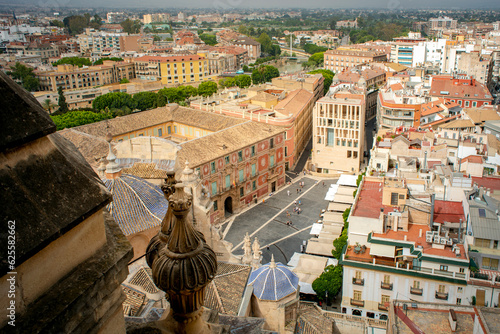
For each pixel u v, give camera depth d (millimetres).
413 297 65688
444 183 81438
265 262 95312
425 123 147375
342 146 150375
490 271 62125
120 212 39719
